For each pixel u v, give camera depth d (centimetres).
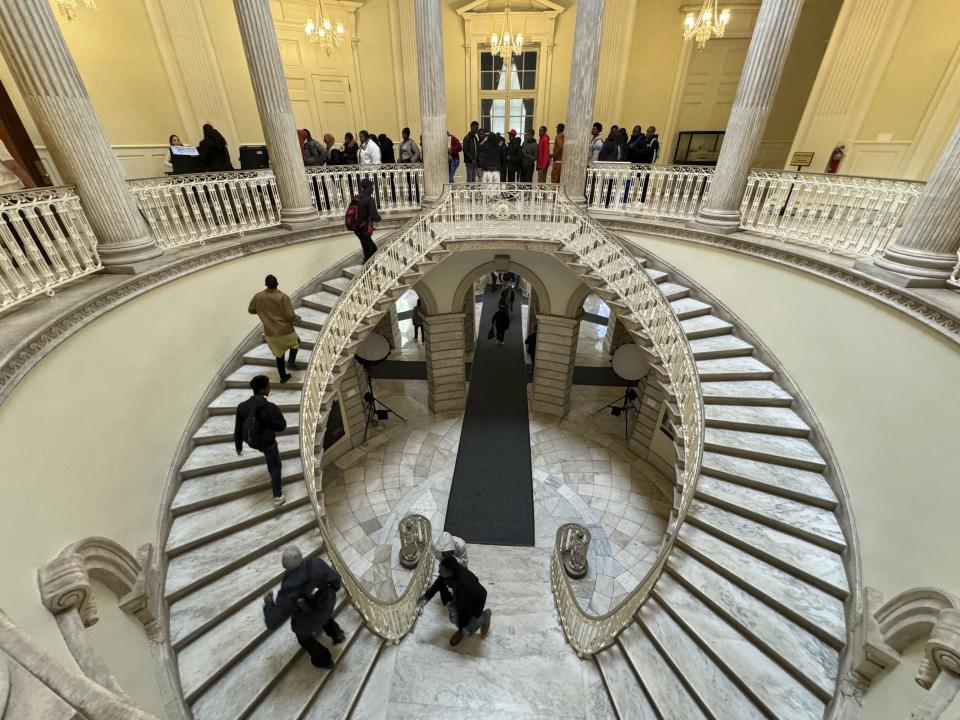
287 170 724
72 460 375
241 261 668
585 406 1116
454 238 797
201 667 379
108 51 819
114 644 330
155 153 913
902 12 686
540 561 685
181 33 905
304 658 412
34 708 101
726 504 500
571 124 820
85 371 412
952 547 330
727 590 438
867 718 329
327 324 594
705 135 1209
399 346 1424
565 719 402
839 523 472
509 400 1141
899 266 458
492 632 509
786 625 407
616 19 1103
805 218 632
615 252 694
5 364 321
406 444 983
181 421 545
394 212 888
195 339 586
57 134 445
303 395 523
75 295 435
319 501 529
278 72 673
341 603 459
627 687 411
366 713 405
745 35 1098
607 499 834
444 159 868
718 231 698
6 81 680
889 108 727
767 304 639
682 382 589
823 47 1073
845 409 505
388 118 1288
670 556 475
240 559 456
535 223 786
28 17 407
